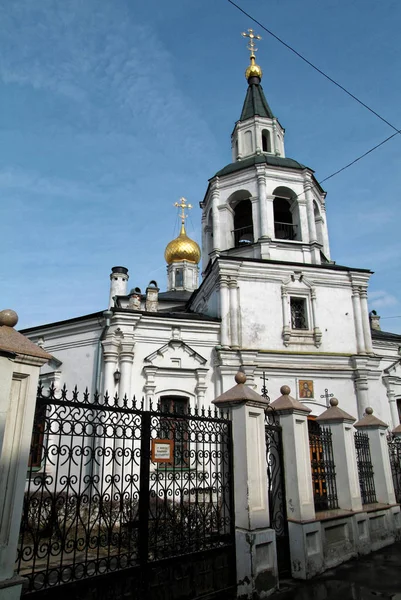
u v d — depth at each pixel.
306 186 21.72
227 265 18.98
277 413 9.62
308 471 9.51
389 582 8.29
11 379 4.82
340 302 20.22
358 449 12.37
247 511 7.69
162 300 29.75
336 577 8.62
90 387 17.53
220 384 17.53
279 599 7.40
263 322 18.91
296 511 8.94
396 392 20.97
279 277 19.67
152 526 7.06
